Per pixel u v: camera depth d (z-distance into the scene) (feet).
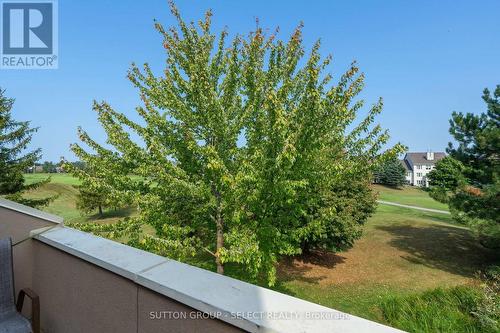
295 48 20.59
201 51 19.33
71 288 6.08
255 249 16.30
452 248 43.37
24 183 44.42
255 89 18.72
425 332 17.89
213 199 19.01
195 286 3.94
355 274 34.40
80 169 17.03
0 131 40.34
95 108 18.57
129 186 18.52
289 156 14.19
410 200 113.70
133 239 18.49
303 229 19.13
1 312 6.52
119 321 4.87
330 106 15.49
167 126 19.08
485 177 33.47
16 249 7.72
